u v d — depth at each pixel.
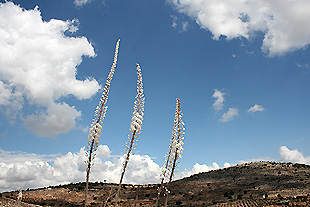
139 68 14.62
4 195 85.25
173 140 14.05
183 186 101.69
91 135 13.02
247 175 104.50
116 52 14.83
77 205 76.94
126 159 13.52
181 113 14.39
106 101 13.91
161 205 75.25
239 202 69.38
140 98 14.37
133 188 100.69
